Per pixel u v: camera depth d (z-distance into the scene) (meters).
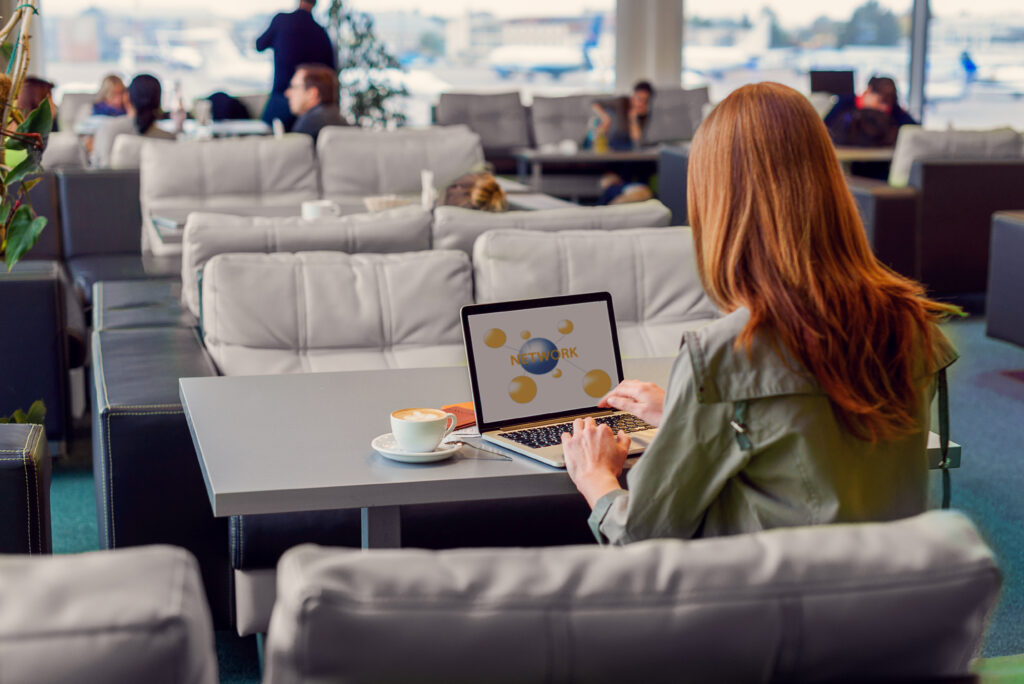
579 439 1.61
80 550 2.92
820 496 1.30
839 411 1.32
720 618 0.76
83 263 4.91
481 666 0.74
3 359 3.40
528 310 1.88
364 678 0.73
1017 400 4.38
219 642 2.46
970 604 0.81
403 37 10.49
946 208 5.77
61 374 3.47
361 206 4.91
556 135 9.66
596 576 0.77
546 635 0.74
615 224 3.22
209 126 7.30
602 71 10.88
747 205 1.34
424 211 3.14
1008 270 4.84
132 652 0.67
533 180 8.79
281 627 0.73
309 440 1.73
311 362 2.74
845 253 1.36
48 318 3.41
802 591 0.78
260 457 1.64
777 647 0.78
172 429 2.29
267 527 2.22
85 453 3.74
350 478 1.55
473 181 4.25
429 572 0.75
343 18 9.89
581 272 2.93
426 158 5.87
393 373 2.15
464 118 9.60
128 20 9.84
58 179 5.19
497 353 1.83
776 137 1.34
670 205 7.61
